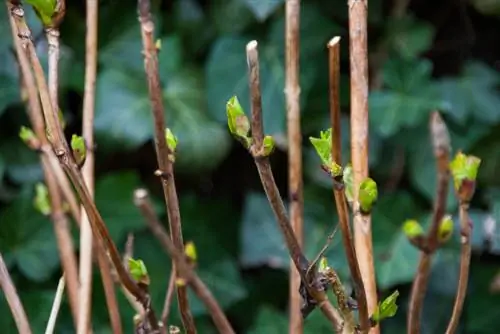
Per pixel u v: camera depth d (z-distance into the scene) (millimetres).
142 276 632
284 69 1029
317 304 622
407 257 983
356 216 649
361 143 665
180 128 1033
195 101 1062
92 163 724
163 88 1059
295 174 722
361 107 666
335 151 629
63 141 624
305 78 1035
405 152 1054
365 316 612
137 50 1056
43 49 948
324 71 1049
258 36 1052
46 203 763
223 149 1047
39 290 1033
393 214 1035
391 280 972
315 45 1044
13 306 656
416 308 595
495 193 1032
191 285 604
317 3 1051
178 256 589
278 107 1020
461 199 592
